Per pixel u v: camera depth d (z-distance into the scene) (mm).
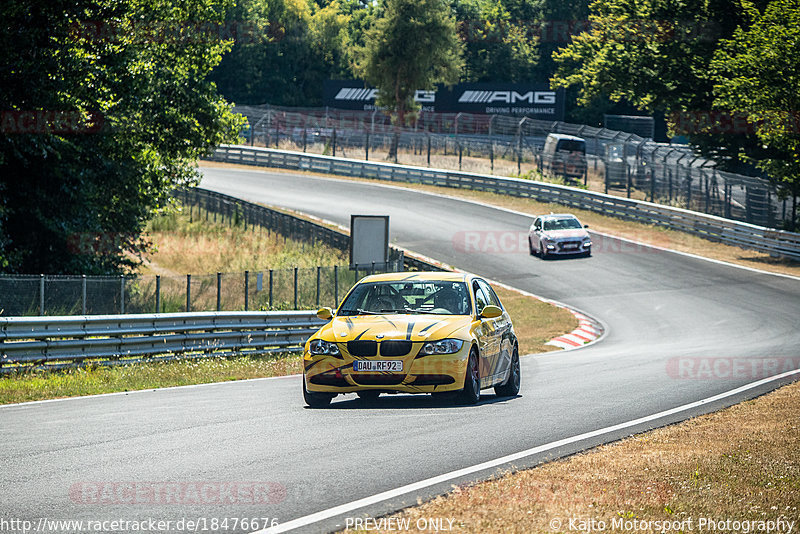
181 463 12320
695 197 87688
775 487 10789
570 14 183500
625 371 26625
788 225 78375
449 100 138250
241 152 120750
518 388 21641
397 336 17953
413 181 103312
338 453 13055
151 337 30344
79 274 46219
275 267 58219
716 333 43438
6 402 20578
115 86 41156
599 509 9508
